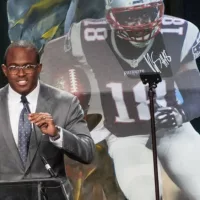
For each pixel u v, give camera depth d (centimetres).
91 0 1734
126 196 1720
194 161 1734
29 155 1067
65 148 1035
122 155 1725
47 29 1733
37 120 991
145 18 1730
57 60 1727
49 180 902
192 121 1742
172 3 1742
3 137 1077
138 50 1736
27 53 1058
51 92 1115
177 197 1733
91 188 1714
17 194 870
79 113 1118
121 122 1728
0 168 1076
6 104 1092
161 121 1734
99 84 1730
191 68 1750
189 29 1755
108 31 1734
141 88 1730
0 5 1727
